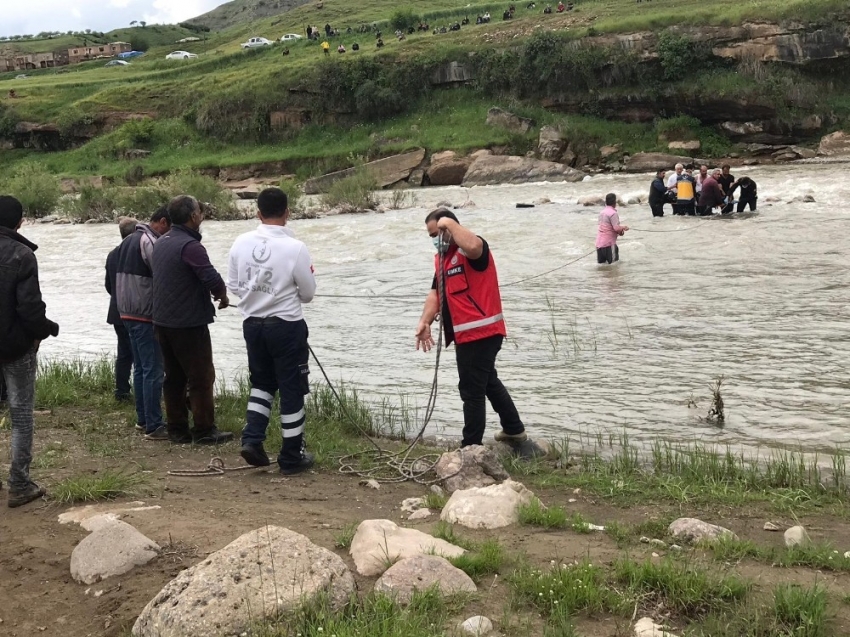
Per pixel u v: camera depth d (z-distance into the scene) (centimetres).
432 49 6350
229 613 339
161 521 509
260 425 657
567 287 1480
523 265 1747
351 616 353
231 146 6619
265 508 548
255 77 6806
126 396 911
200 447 738
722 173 2391
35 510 549
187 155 6581
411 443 750
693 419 773
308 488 611
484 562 411
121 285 760
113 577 425
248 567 362
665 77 5369
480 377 664
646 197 2997
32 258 546
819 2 5134
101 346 1273
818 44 5084
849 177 3334
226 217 3659
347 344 1168
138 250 757
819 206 2406
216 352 1185
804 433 719
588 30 5688
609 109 5562
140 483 606
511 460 674
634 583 384
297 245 646
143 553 439
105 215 3938
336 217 3228
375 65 6356
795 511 543
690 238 1933
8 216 546
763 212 2333
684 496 569
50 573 440
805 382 866
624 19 5784
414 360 1065
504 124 5638
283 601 347
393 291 1588
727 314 1197
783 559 436
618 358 1002
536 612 367
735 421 761
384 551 416
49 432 777
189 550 453
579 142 5300
